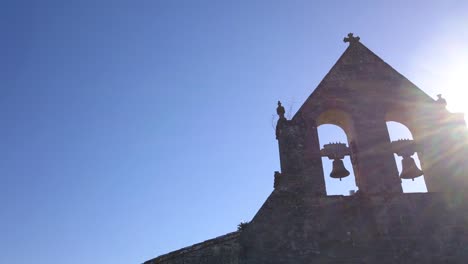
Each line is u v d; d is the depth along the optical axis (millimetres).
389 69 20625
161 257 15492
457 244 16422
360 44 21531
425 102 19766
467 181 17891
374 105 19516
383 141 18641
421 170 18844
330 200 17203
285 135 18641
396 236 16516
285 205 16984
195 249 15797
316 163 18031
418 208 17188
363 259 16000
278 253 15945
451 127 19188
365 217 16891
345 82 20109
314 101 19516
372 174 17906
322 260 15883
